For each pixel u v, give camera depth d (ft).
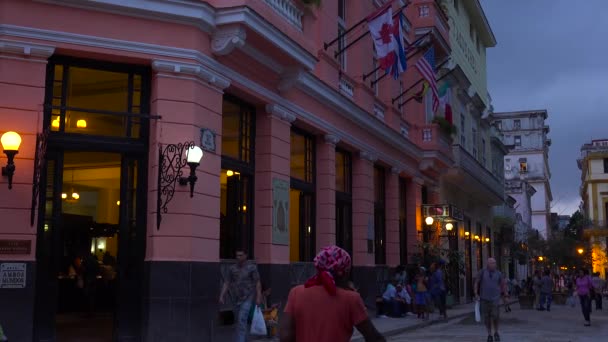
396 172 75.97
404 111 82.64
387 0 77.97
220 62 41.65
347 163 65.26
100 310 46.19
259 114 48.34
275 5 46.09
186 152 37.88
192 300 37.70
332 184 58.29
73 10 36.58
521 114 291.99
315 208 57.36
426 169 84.89
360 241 64.80
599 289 98.89
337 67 59.77
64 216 43.88
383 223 73.82
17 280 33.83
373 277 66.03
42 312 35.35
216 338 39.37
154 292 36.78
